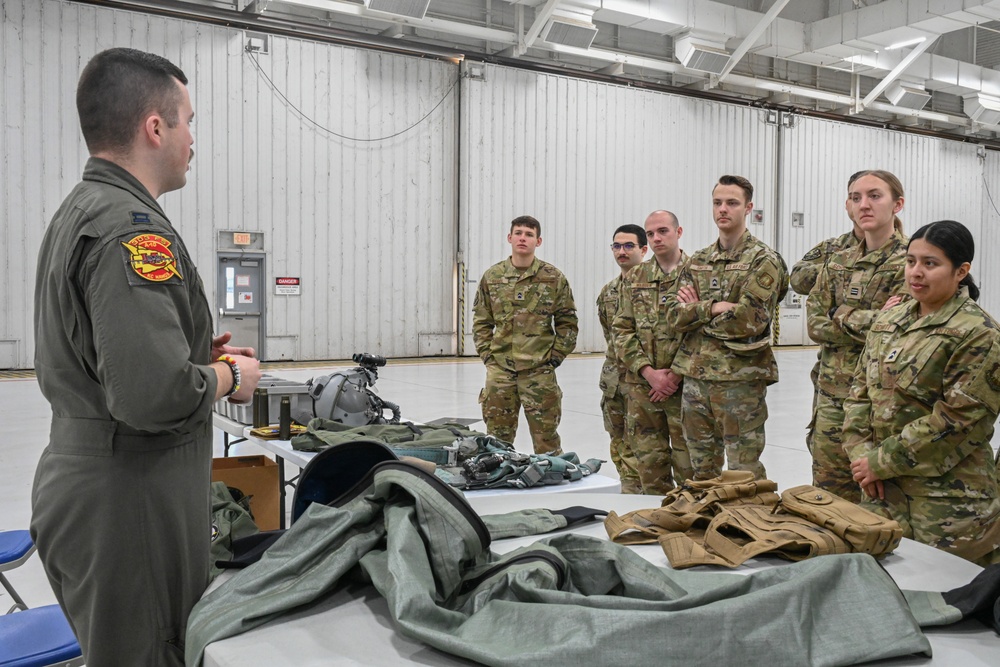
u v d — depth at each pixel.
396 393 8.38
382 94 11.72
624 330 3.96
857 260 3.25
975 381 2.13
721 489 1.86
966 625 1.32
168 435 1.42
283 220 11.16
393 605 1.21
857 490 3.13
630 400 3.98
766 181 15.27
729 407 3.38
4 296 9.63
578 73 13.14
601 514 1.97
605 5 11.92
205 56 10.54
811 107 15.73
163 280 1.33
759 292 3.33
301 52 11.13
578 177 13.27
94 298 1.30
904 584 1.53
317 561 1.41
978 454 2.22
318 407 3.43
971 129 17.14
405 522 1.37
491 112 12.46
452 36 12.26
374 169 11.74
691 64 13.01
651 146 13.97
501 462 2.51
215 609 1.32
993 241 18.47
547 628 1.18
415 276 12.16
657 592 1.32
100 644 1.41
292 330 11.34
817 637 1.19
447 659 1.16
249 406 3.52
